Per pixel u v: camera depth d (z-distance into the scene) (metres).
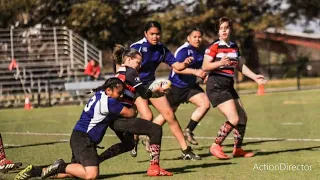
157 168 27.17
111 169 29.77
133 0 154.12
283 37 170.25
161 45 31.73
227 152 35.25
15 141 44.25
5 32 129.88
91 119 24.86
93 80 105.94
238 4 156.38
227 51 31.62
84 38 148.62
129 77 25.73
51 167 24.92
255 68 156.00
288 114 62.91
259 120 57.06
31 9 146.75
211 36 155.38
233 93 32.38
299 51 190.25
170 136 45.00
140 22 151.25
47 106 97.75
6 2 145.12
